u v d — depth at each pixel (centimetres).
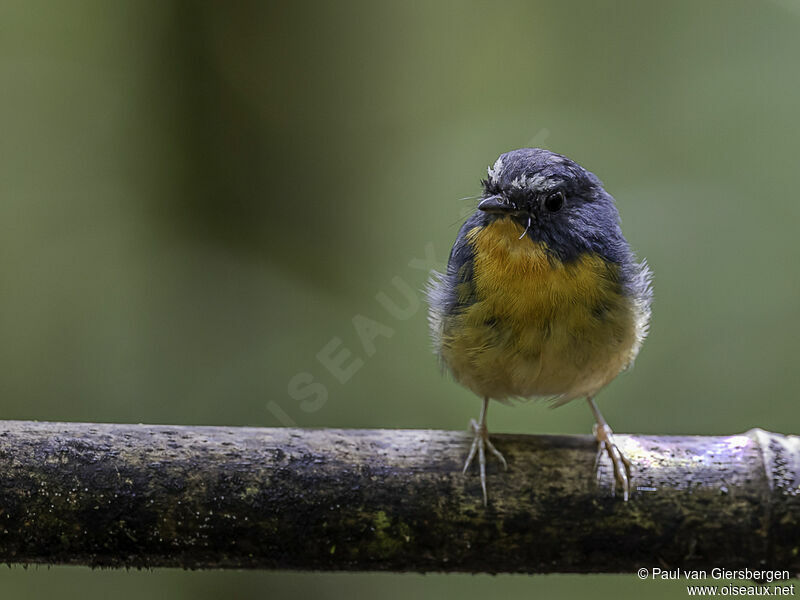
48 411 1138
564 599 1077
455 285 721
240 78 1284
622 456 644
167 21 1288
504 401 775
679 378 1188
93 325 1188
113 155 1284
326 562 645
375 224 1284
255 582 1080
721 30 1430
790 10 1429
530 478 641
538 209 690
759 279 1254
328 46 1301
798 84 1389
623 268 716
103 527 623
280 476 634
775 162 1345
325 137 1294
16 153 1259
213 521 628
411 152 1325
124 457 630
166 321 1197
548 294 684
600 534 639
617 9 1433
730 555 639
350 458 643
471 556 644
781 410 1162
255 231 1256
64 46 1309
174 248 1240
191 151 1271
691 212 1309
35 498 618
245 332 1192
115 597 1059
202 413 1138
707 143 1368
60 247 1230
